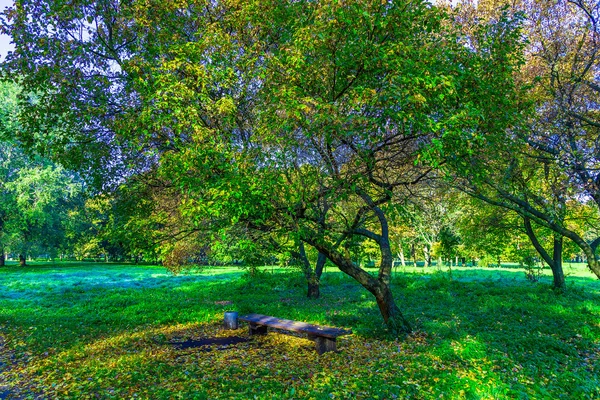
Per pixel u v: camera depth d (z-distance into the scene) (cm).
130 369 640
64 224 3878
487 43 759
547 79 1084
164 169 621
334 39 621
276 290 1783
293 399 507
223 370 639
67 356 726
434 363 659
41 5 773
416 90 536
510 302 1318
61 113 851
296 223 682
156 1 739
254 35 745
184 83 648
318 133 607
